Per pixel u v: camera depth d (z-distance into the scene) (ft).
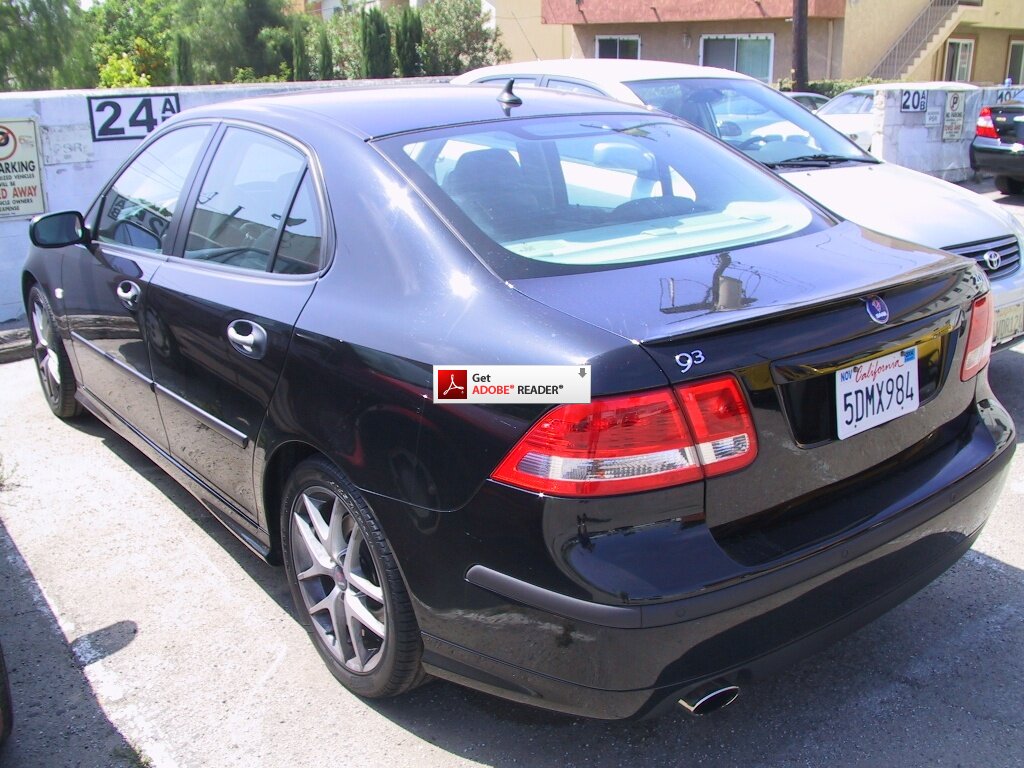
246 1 136.46
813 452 7.76
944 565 8.93
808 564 7.46
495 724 9.24
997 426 9.53
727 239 9.28
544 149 10.13
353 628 9.22
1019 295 15.92
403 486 8.03
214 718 9.37
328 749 8.93
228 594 11.59
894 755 8.68
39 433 16.72
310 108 10.73
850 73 80.18
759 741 8.93
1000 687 9.57
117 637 10.73
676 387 7.00
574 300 7.70
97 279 13.56
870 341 8.00
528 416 7.16
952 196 17.30
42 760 8.82
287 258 9.88
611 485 6.94
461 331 7.77
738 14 80.23
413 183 8.99
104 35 152.25
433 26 106.63
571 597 7.00
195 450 11.60
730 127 20.10
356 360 8.44
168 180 12.53
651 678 7.09
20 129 23.24
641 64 22.33
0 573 12.10
